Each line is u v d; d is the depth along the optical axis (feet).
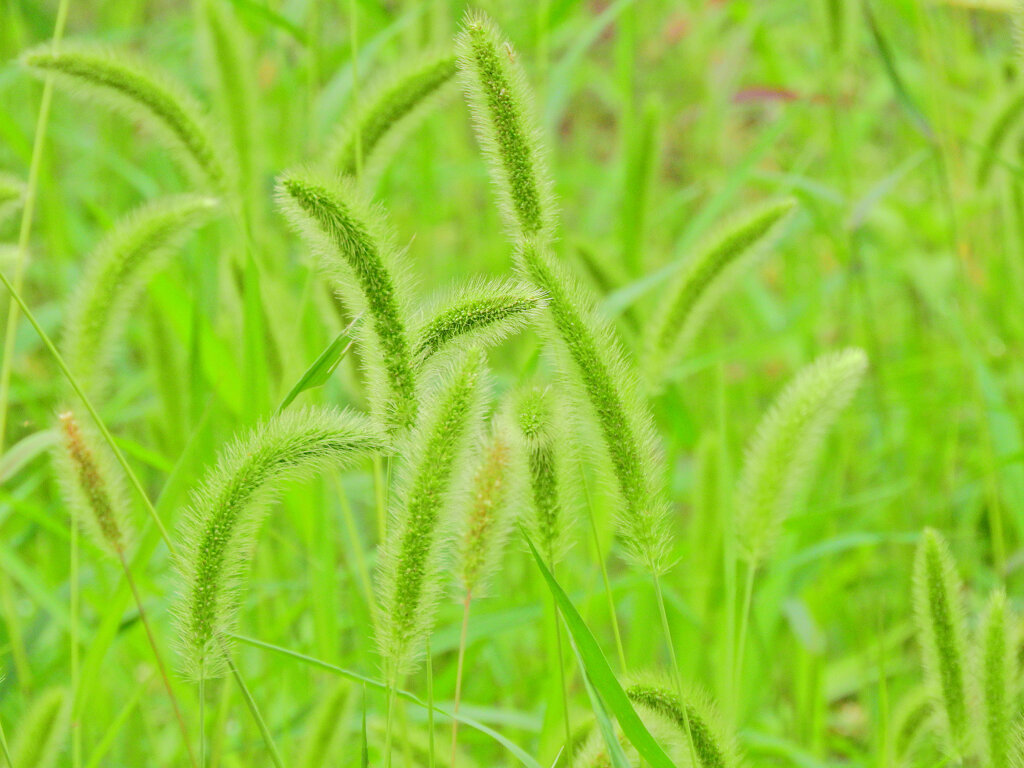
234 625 2.05
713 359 2.88
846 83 3.57
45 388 3.07
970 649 2.03
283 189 1.80
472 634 2.42
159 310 2.56
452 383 1.84
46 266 3.57
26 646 2.54
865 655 2.73
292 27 2.71
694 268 2.33
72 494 1.97
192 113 2.27
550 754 2.20
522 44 3.61
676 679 1.88
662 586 2.49
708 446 2.52
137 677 2.79
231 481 1.86
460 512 1.88
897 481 3.07
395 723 2.17
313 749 2.15
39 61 2.21
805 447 2.12
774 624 2.64
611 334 1.91
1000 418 2.83
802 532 2.89
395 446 1.85
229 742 2.58
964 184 3.27
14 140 2.94
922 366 3.47
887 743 2.19
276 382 2.48
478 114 1.94
